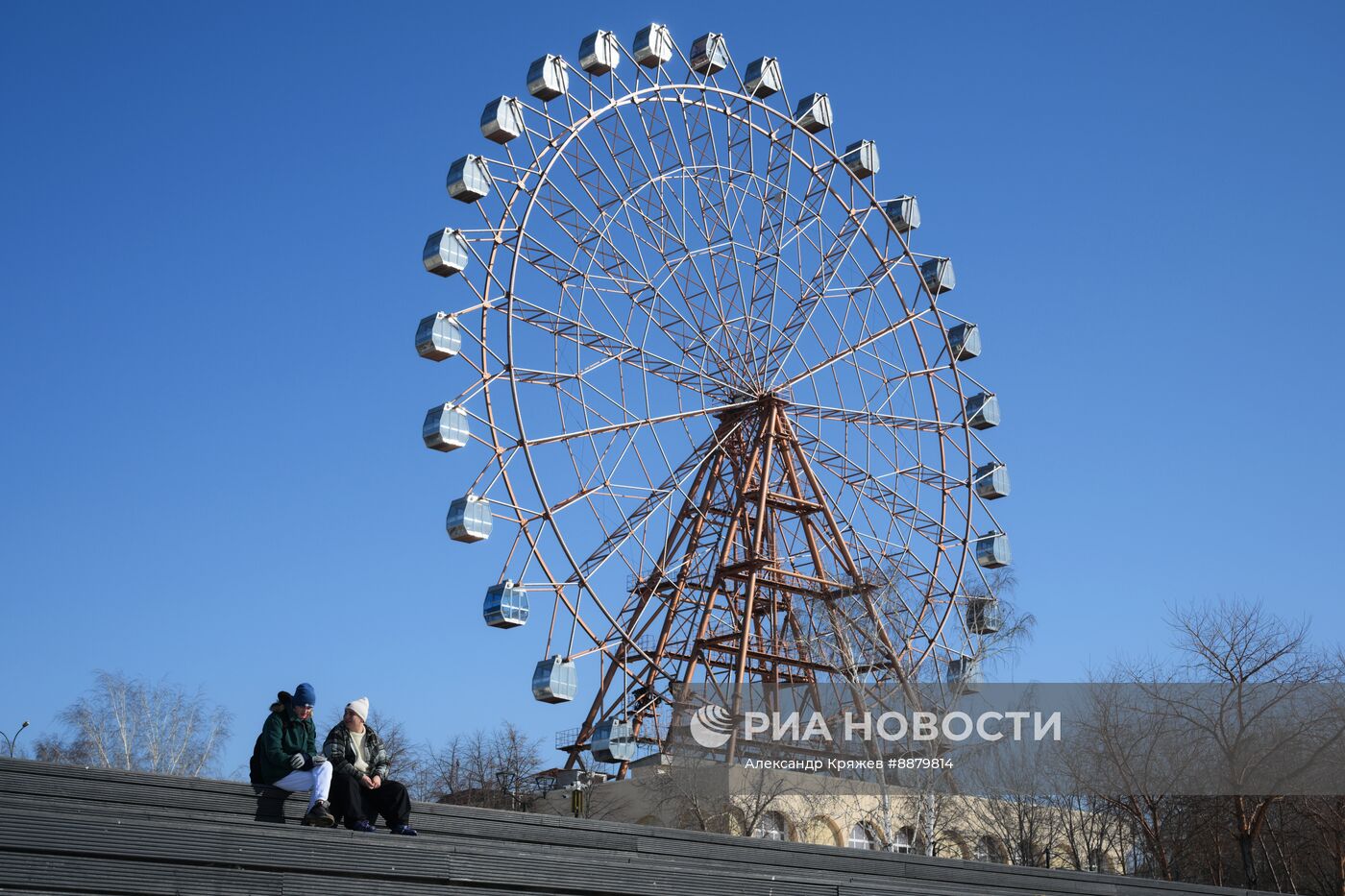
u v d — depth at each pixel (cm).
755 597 6738
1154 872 6438
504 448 5538
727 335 6294
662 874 2008
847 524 6669
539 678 5575
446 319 5416
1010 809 6241
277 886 1653
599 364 5850
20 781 1759
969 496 6781
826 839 6072
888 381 6738
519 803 7488
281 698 1947
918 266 6869
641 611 6234
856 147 6769
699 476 6512
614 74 6031
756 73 6556
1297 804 5928
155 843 1577
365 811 1983
